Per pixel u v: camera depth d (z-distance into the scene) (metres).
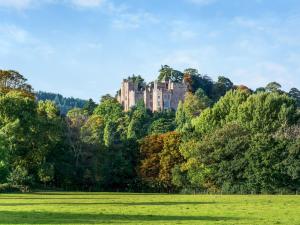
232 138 107.75
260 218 43.25
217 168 107.19
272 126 114.94
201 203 65.38
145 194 105.44
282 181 101.88
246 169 103.50
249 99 121.19
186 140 123.12
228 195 95.38
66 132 125.94
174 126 191.00
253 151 102.38
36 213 47.62
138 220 41.47
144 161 126.62
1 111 104.06
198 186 114.81
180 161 123.69
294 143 101.25
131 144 131.62
